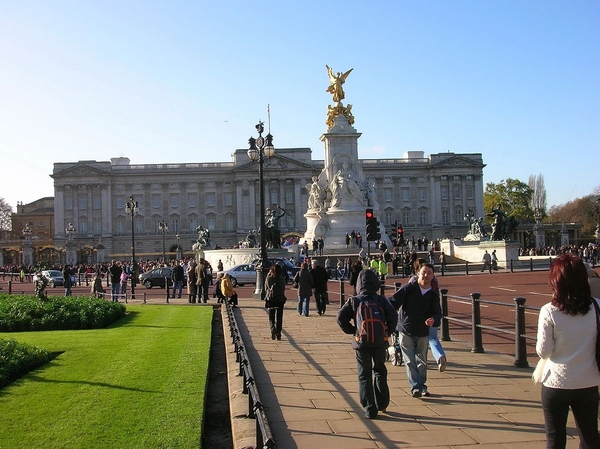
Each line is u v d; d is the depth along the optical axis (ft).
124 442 32.40
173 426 35.19
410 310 42.55
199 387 45.11
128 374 50.03
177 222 543.80
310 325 84.48
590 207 508.94
